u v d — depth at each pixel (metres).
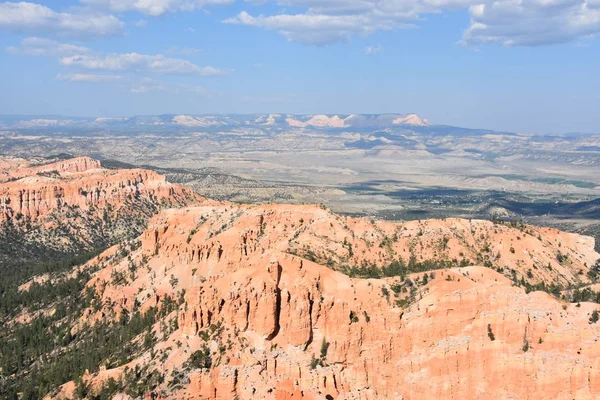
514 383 140.38
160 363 152.00
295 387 143.50
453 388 144.00
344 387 146.62
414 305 151.38
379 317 150.62
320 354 149.00
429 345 148.38
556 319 142.88
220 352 147.00
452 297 148.88
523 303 146.38
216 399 142.12
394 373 147.75
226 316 151.00
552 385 137.38
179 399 141.38
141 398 144.12
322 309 150.50
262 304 148.00
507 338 143.88
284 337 149.12
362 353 149.12
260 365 144.38
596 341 137.75
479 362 144.12
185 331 154.25
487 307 148.38
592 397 134.50
